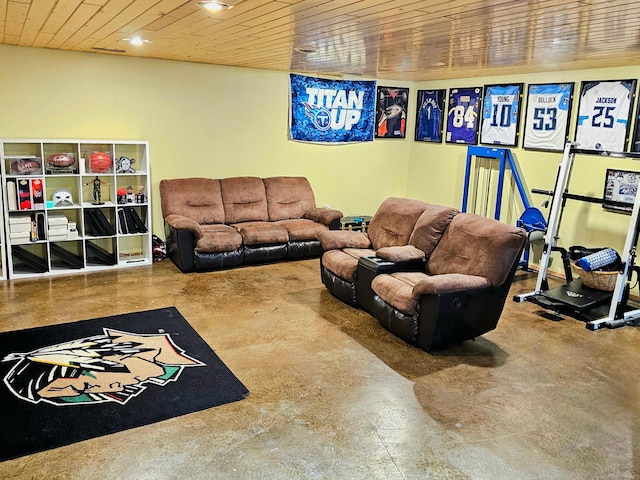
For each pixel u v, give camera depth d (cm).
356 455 246
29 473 227
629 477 235
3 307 423
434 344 355
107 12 306
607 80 501
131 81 552
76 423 264
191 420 271
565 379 328
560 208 496
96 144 546
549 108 559
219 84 602
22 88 500
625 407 296
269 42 400
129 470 231
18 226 490
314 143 683
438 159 712
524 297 471
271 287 500
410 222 451
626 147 491
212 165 619
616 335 403
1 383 301
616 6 251
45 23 353
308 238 597
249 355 350
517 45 376
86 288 479
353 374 327
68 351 345
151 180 585
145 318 409
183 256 531
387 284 387
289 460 240
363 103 707
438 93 699
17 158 491
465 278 359
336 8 271
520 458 247
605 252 463
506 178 621
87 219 533
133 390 298
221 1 265
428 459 244
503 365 346
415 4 257
